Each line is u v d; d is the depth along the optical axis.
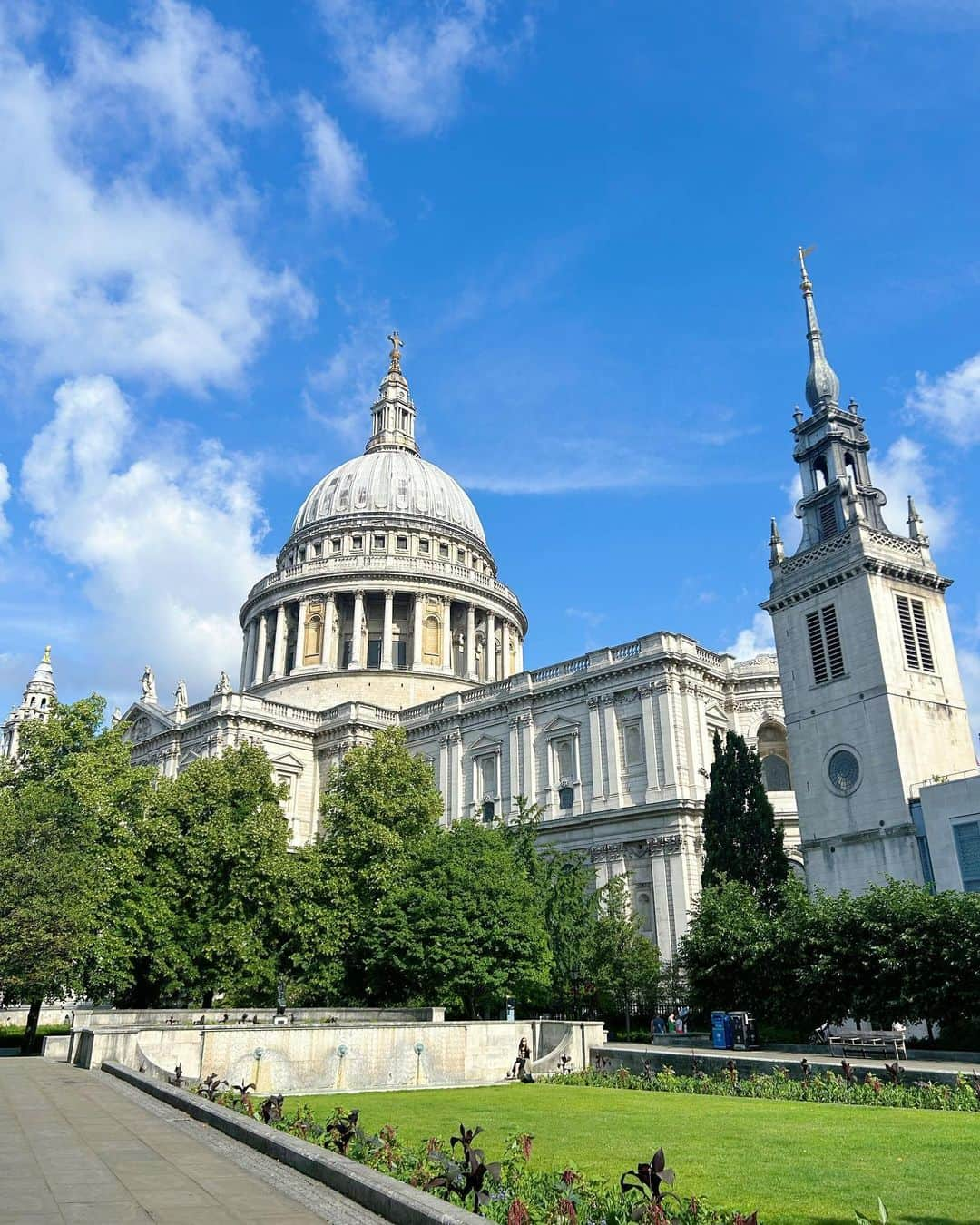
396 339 156.75
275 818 60.50
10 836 50.41
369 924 59.19
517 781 82.19
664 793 70.75
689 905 66.50
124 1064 33.81
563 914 59.03
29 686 138.12
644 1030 58.47
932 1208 16.48
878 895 42.75
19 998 50.59
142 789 61.00
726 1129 25.70
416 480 133.00
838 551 59.16
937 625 59.19
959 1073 29.61
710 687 77.81
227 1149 17.55
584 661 81.06
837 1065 34.84
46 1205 12.81
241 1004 57.25
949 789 49.53
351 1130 18.89
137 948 54.72
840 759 56.53
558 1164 20.86
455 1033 44.00
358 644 113.50
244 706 96.19
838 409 64.81
